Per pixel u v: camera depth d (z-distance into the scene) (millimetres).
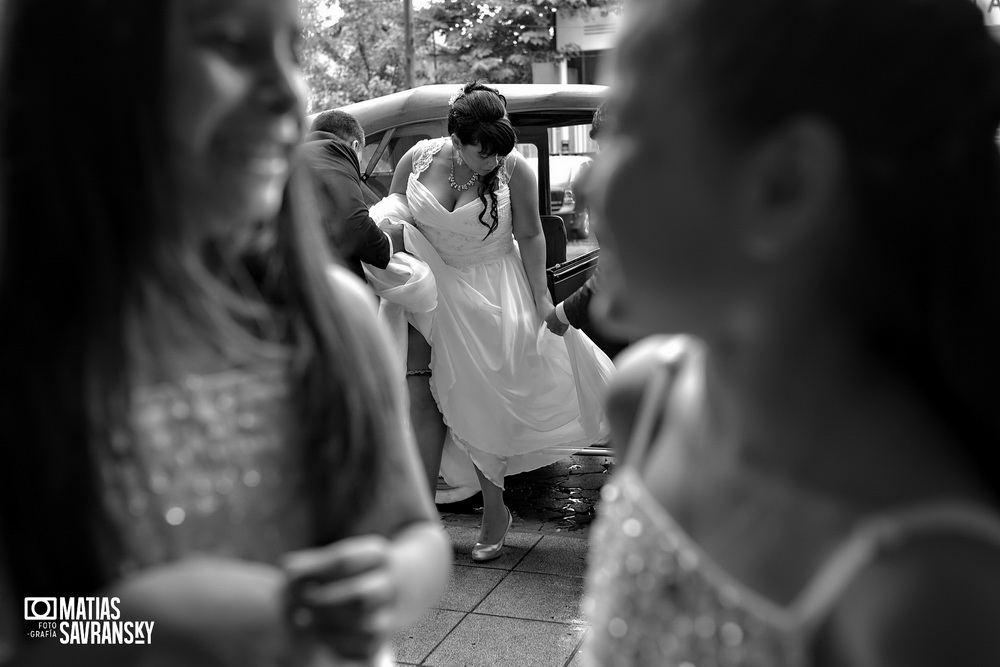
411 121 5574
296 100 950
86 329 907
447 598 3553
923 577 615
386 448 1109
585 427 3986
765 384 733
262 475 1021
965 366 701
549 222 5223
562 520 4504
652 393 945
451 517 4555
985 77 648
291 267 1066
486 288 3895
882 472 684
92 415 917
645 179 716
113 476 946
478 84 3764
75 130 878
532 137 5387
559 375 3975
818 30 635
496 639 3189
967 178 664
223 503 1000
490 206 3838
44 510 920
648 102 710
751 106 655
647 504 831
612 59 762
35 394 908
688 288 724
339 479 1053
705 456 811
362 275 3770
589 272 5371
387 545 1090
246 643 818
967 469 691
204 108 891
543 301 3975
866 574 637
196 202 933
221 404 1003
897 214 661
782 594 705
